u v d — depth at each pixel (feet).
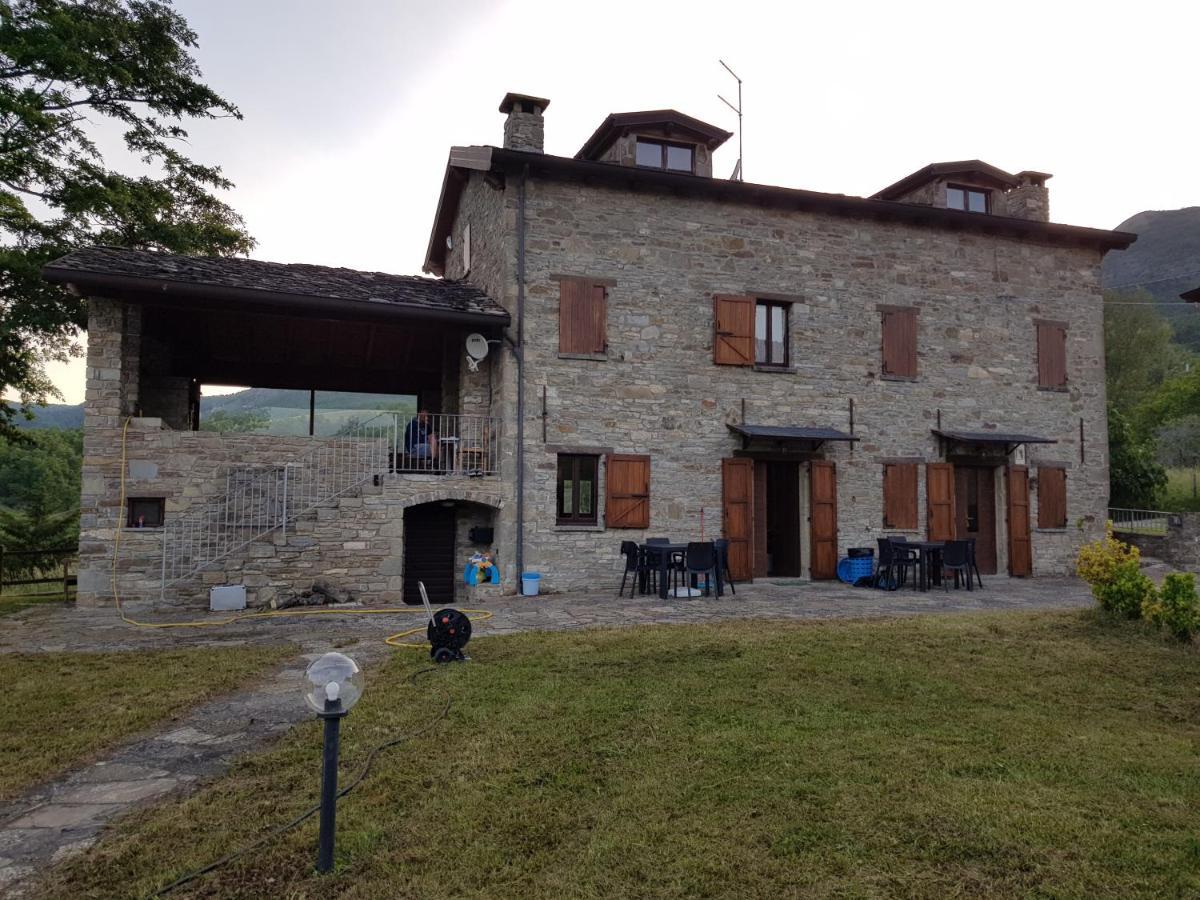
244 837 11.28
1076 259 50.06
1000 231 48.24
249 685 20.03
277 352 45.88
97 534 33.30
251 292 34.14
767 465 45.21
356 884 9.99
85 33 44.37
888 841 11.07
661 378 41.32
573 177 40.63
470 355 38.34
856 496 44.11
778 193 42.73
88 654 23.27
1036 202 49.93
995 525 47.34
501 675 20.10
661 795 12.65
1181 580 25.00
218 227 54.49
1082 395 49.26
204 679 20.16
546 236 40.06
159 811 12.26
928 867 10.38
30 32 41.96
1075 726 16.40
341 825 11.64
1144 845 10.95
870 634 25.16
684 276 42.14
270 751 14.90
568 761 14.14
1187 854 10.68
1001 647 23.41
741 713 16.97
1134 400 122.11
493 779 13.34
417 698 18.06
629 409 40.70
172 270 34.94
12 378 47.26
